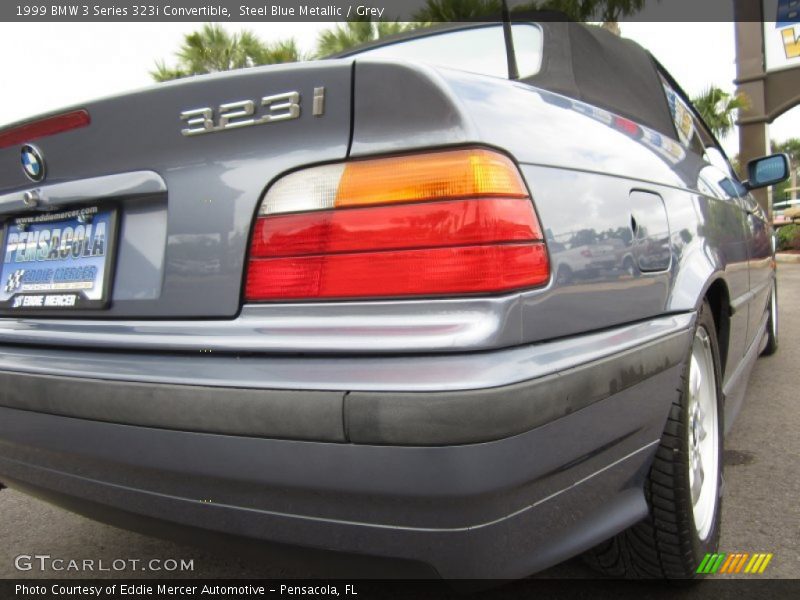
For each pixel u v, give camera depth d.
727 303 2.18
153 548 2.11
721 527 2.02
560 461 1.11
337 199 1.12
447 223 1.07
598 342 1.25
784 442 2.78
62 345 1.38
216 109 1.21
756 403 3.38
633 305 1.41
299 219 1.15
